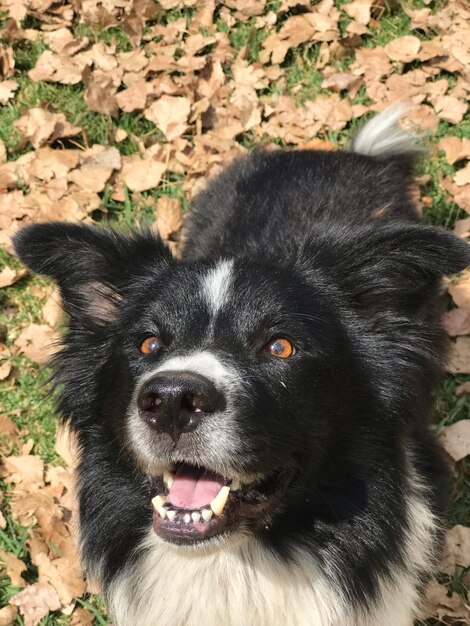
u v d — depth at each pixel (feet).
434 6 3.18
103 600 1.73
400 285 1.56
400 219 2.07
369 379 1.54
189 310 1.46
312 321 1.48
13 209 2.61
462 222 2.58
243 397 1.34
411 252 1.51
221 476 1.42
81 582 1.91
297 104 2.96
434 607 1.86
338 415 1.49
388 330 1.57
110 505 1.58
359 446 1.51
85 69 2.95
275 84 3.02
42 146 2.78
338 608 1.53
